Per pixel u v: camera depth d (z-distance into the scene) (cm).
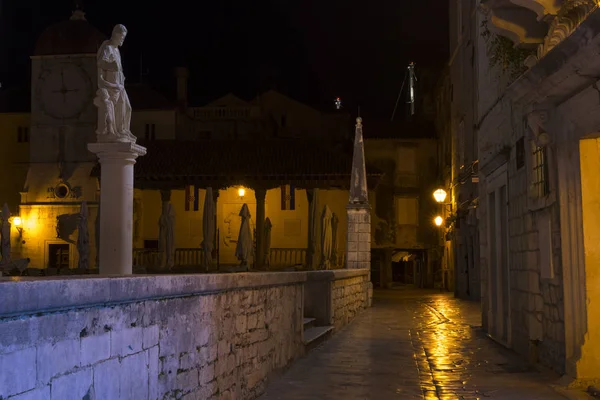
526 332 1175
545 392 874
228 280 721
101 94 1252
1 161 4675
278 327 1009
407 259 5441
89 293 403
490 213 1515
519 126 1173
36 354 356
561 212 925
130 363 483
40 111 4347
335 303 1655
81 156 4303
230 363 750
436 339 1490
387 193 4647
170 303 570
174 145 4188
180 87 4900
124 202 1254
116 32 1268
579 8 830
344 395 876
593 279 885
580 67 780
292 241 4488
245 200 4509
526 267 1157
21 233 4269
